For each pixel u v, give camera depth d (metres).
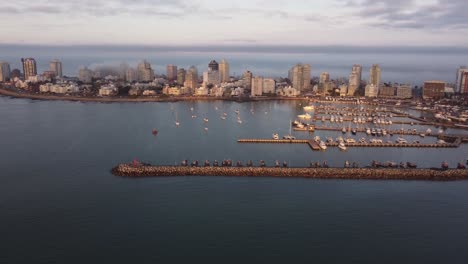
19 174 192.12
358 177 193.12
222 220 145.00
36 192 169.62
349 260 121.31
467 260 122.50
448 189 179.62
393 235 136.38
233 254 123.06
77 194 167.88
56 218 145.25
